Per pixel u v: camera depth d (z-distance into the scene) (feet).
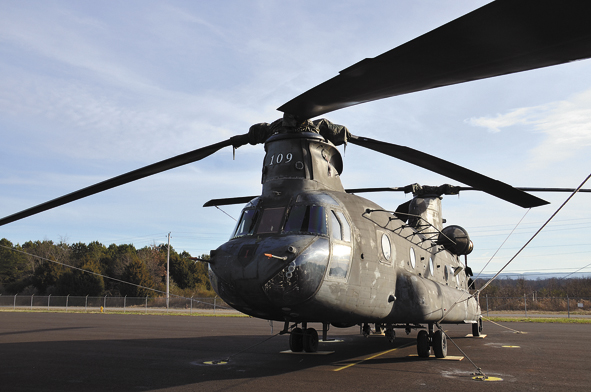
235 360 37.09
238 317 119.03
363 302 31.45
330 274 28.63
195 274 291.99
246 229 30.83
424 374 30.27
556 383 27.37
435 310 39.06
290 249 27.43
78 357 38.96
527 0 12.29
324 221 30.09
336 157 35.88
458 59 16.29
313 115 25.11
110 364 34.78
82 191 32.30
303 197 31.22
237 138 34.76
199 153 33.32
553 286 236.02
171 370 31.78
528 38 14.49
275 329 73.97
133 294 242.37
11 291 266.16
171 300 191.42
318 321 31.65
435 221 50.72
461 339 59.31
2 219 34.22
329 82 19.44
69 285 241.35
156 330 70.59
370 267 32.45
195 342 52.70
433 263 47.19
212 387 25.49
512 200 34.32
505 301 163.53
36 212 34.01
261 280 26.76
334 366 33.78
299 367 33.19
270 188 32.71
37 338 56.03
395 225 39.50
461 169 32.22
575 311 153.07
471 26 13.83
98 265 258.37
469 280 65.51
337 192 33.88
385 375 29.76
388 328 41.68
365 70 17.78
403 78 18.45
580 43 14.73
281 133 34.06
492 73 17.54
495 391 24.82
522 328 81.87
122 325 81.56
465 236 53.78
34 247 313.94
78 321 92.02
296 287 26.89
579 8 12.58
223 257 28.86
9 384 26.61
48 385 26.27
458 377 29.22
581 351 44.86
